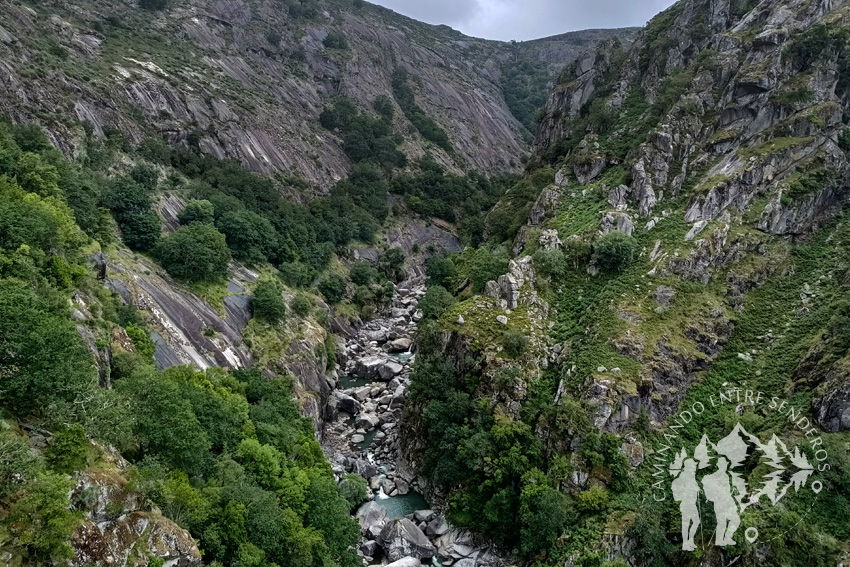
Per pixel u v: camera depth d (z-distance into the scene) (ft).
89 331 133.49
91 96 319.27
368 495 181.68
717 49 281.54
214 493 113.60
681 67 299.17
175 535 93.66
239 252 284.61
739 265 200.75
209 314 219.61
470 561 153.17
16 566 68.95
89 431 91.91
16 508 71.92
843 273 184.65
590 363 175.73
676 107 256.93
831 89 235.61
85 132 284.20
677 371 171.73
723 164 231.50
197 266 228.43
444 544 160.86
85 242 178.91
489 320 201.98
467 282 293.43
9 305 93.81
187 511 103.30
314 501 138.72
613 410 161.38
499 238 326.85
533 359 187.21
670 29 332.39
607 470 152.76
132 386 116.78
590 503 145.89
